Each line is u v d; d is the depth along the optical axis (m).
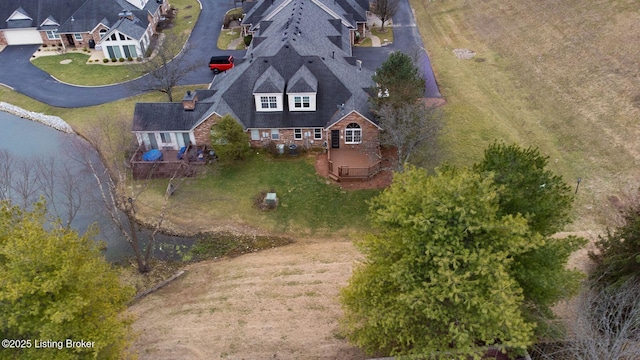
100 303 23.53
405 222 20.59
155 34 70.94
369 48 63.66
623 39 53.94
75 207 35.91
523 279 22.62
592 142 43.28
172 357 27.89
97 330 22.20
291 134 44.78
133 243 33.47
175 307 31.53
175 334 29.42
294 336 28.92
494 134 46.03
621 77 49.38
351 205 39.47
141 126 44.41
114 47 63.75
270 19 59.59
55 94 57.09
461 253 19.84
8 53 67.44
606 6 59.69
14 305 20.23
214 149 42.53
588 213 36.44
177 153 45.53
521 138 45.31
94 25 67.31
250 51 52.69
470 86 54.53
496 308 19.25
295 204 39.91
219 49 65.88
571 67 53.75
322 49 49.16
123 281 34.06
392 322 21.66
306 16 54.44
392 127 38.19
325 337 28.77
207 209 39.88
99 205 40.03
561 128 45.91
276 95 43.41
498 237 20.59
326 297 31.53
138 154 45.03
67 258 21.86
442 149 43.97
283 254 35.78
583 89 50.06
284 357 27.66
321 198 40.25
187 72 56.03
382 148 44.56
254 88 44.06
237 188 41.66
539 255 22.59
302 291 32.16
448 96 52.69
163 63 52.66
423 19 71.88
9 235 23.08
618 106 46.25
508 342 19.97
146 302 32.09
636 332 22.72
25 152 47.00
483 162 25.92
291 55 45.69
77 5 69.44
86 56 66.31
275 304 31.27
